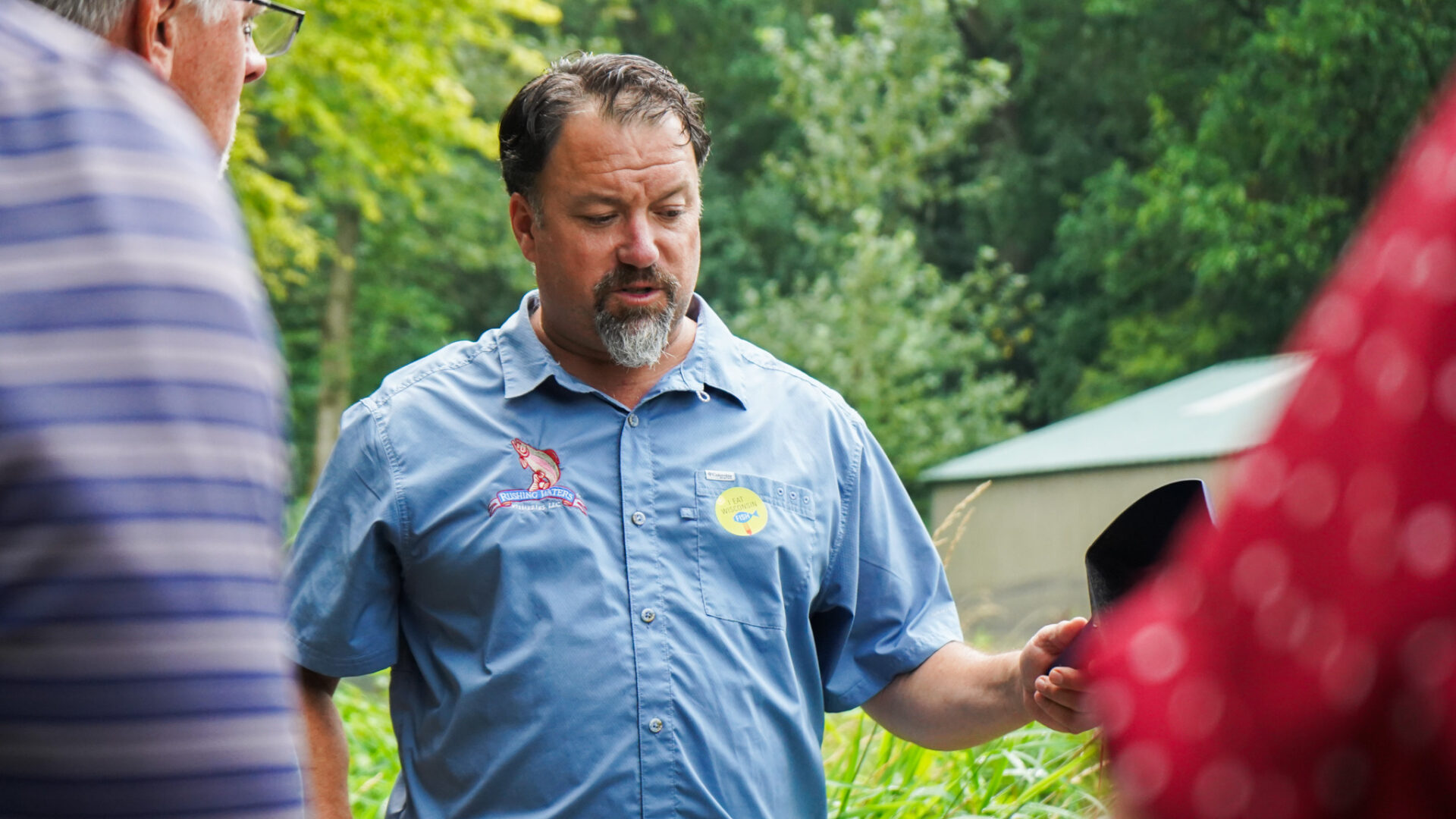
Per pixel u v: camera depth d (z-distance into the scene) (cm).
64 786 94
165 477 96
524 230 285
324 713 276
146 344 98
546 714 253
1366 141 2348
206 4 157
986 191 2886
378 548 267
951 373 2914
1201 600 75
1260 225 2395
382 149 1236
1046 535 1482
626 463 268
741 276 2941
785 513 273
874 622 286
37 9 114
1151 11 2750
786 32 3189
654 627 258
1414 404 68
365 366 2692
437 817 260
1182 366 2623
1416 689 67
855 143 2572
